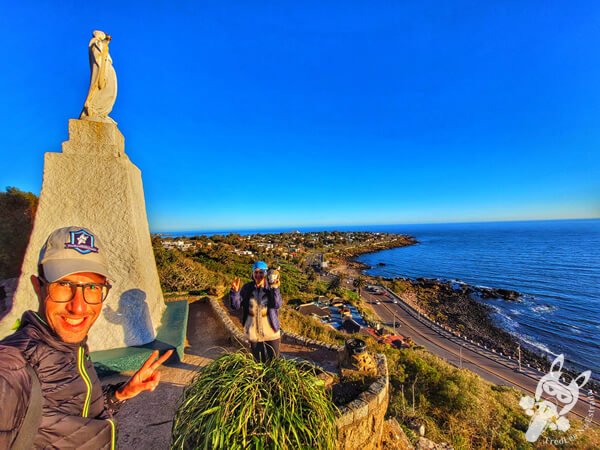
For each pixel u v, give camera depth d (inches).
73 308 40.6
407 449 153.6
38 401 33.8
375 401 120.1
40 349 37.0
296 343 205.9
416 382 317.1
